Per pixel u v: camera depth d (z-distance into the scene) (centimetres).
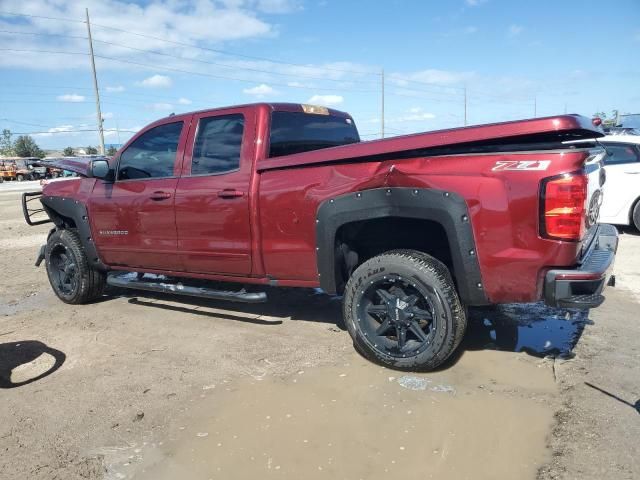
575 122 297
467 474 258
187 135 466
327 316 507
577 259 317
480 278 329
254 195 413
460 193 324
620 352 396
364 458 273
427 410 318
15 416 333
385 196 349
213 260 452
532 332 444
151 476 267
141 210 491
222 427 309
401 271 352
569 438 283
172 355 423
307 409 325
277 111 443
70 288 581
